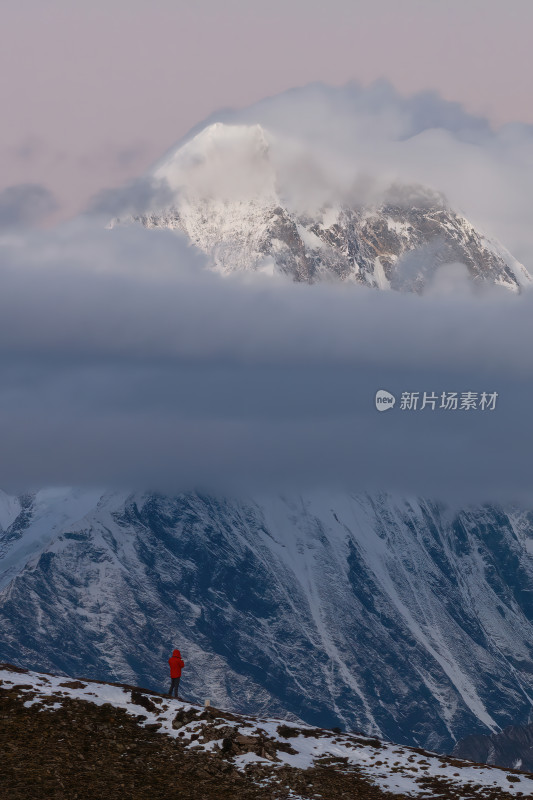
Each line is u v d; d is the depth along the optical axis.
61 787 67.31
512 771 78.94
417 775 76.56
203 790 69.62
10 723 75.56
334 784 72.94
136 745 75.19
